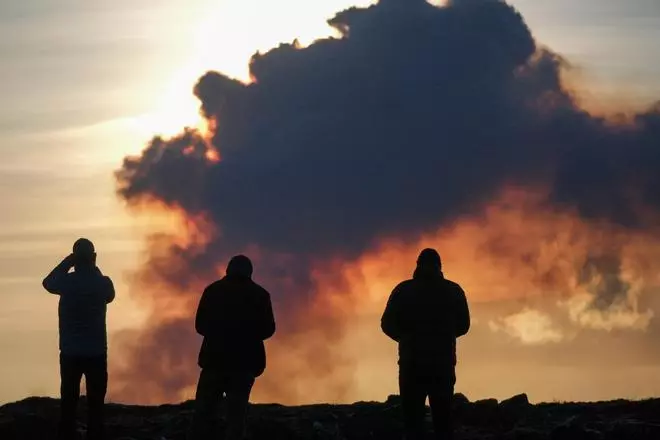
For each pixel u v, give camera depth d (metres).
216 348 12.59
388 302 13.02
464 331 13.03
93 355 13.24
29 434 15.43
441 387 12.80
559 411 17.02
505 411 16.62
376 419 15.86
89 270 13.36
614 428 15.08
